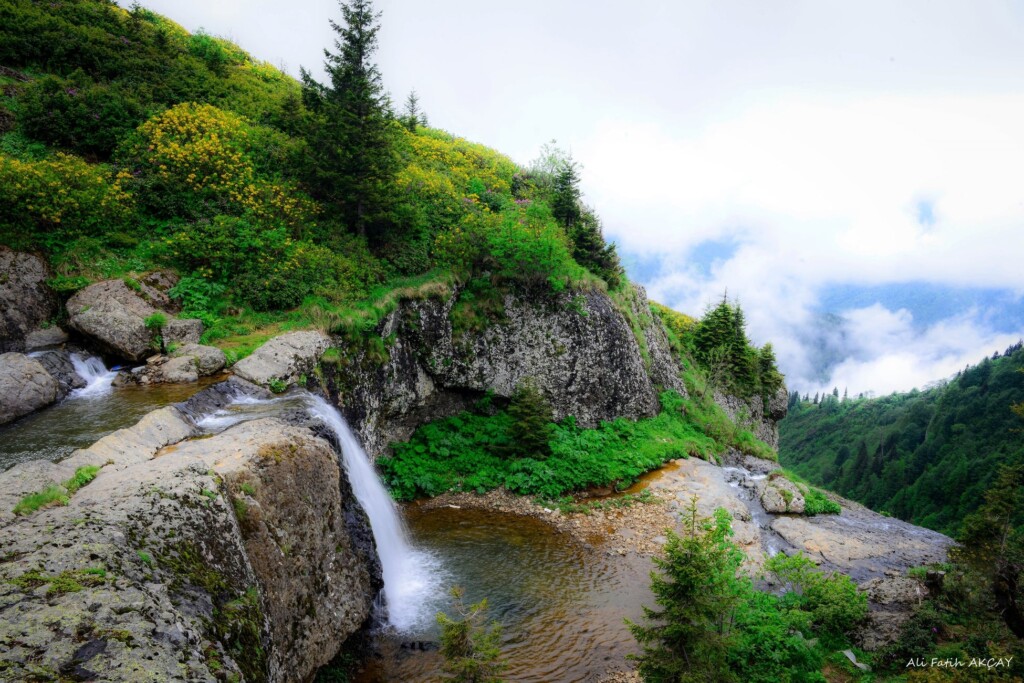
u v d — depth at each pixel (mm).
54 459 8914
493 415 22672
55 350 12750
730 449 29406
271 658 6668
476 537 16141
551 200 30734
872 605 14367
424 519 16938
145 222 16281
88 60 20938
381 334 18000
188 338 14070
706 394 35062
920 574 15422
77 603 4637
